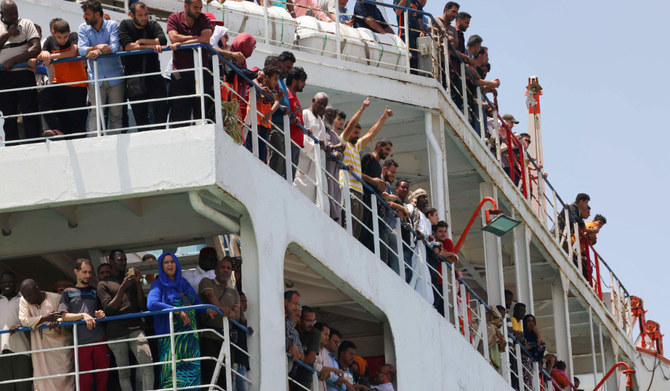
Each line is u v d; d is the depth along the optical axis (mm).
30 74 53156
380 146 66062
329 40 74438
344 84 74375
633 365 110125
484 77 87938
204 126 49188
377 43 76875
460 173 84188
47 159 49719
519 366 79062
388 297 62281
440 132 78125
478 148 83188
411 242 66562
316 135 59500
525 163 95000
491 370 74500
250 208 51031
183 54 52062
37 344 49594
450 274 73062
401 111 77812
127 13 67062
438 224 71938
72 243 53531
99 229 53469
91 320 48812
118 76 52844
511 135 91812
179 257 58312
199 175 48812
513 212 88562
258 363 50656
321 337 57875
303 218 55125
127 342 49906
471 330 76000
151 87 52500
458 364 69500
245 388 50250
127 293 49875
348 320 67875
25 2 63281
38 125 53219
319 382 56406
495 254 85500
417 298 65438
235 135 50531
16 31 52875
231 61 54094
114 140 49562
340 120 63281
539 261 94188
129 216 53469
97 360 49656
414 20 79250
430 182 77688
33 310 49969
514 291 96875
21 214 53750
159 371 50094
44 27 63688
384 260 64438
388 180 67750
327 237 57031
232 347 49969
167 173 49031
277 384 51344
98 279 51750
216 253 51469
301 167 58219
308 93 74438
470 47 87250
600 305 103312
